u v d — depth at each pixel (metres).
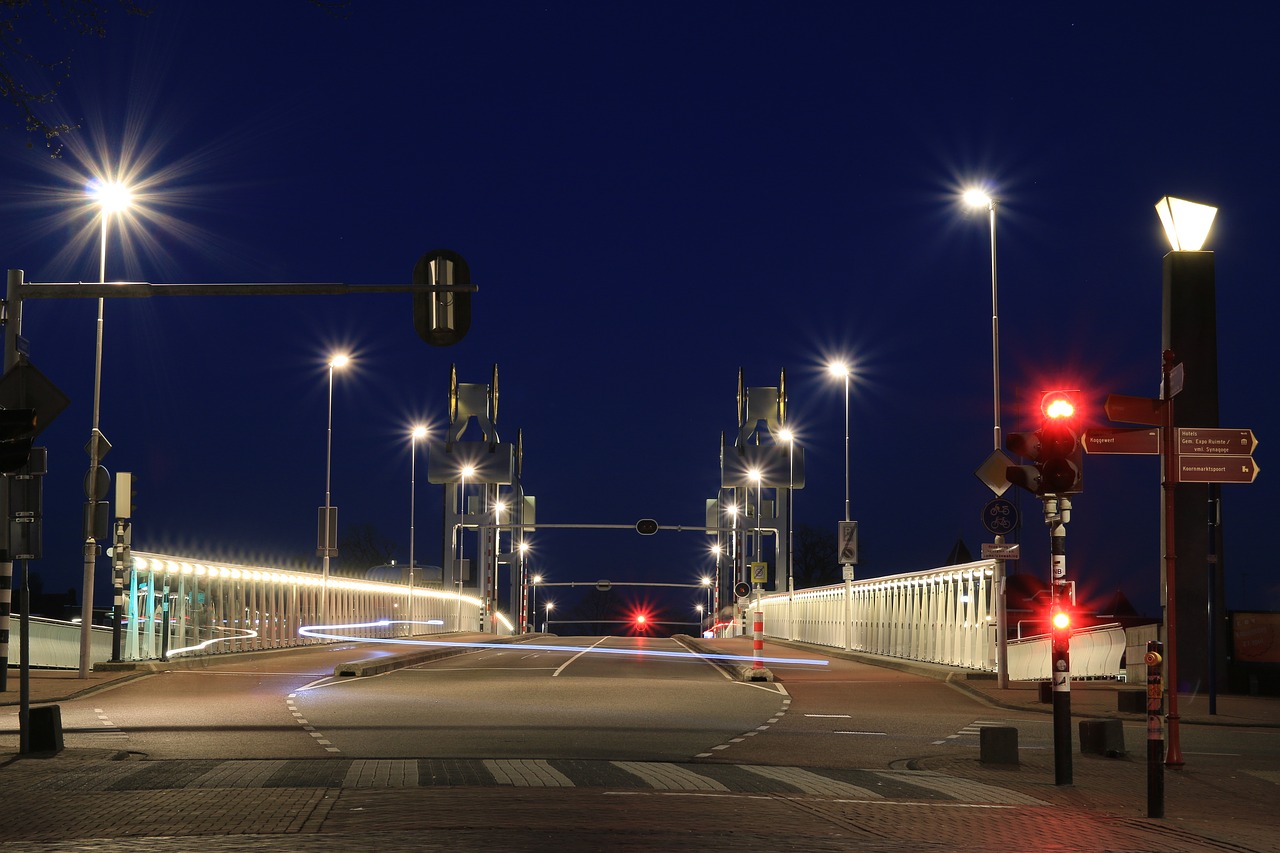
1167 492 19.31
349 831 11.06
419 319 18.70
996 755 17.55
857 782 15.42
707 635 127.62
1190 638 29.97
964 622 39.47
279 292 19.19
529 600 162.88
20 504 17.02
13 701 25.41
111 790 13.77
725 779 15.34
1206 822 13.20
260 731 20.39
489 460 91.38
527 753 17.69
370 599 69.19
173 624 40.44
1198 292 29.94
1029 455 15.98
